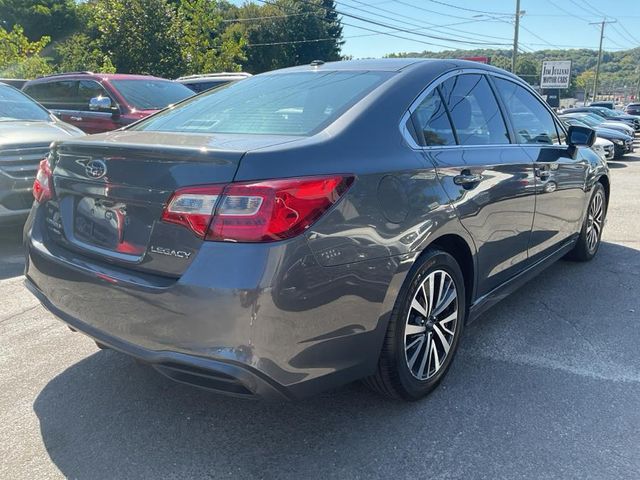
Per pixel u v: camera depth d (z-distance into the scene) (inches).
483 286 133.8
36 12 1347.2
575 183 181.3
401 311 105.1
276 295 83.9
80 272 101.4
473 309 131.1
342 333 93.9
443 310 118.6
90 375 128.6
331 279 90.0
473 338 148.6
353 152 98.6
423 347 115.1
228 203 84.9
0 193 211.2
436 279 115.6
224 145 92.7
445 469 96.8
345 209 92.0
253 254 83.7
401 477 95.0
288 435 106.8
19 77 668.7
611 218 301.7
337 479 94.7
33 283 118.7
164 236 90.3
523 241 149.1
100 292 97.8
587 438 105.0
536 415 112.5
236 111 120.1
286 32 2111.2
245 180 85.2
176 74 812.6
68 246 109.2
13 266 208.5
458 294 122.1
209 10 892.6
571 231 187.8
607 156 649.6
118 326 96.3
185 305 86.1
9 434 106.5
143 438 105.8
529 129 161.3
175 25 834.2
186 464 98.6
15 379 126.6
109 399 118.8
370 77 122.1
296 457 100.4
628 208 331.6
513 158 140.9
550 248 171.9
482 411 114.0
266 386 87.4
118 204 98.5
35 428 108.4
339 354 94.8
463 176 119.3
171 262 89.6
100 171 100.4
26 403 117.0
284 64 2135.8
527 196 146.3
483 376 128.1
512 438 105.1
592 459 99.0
